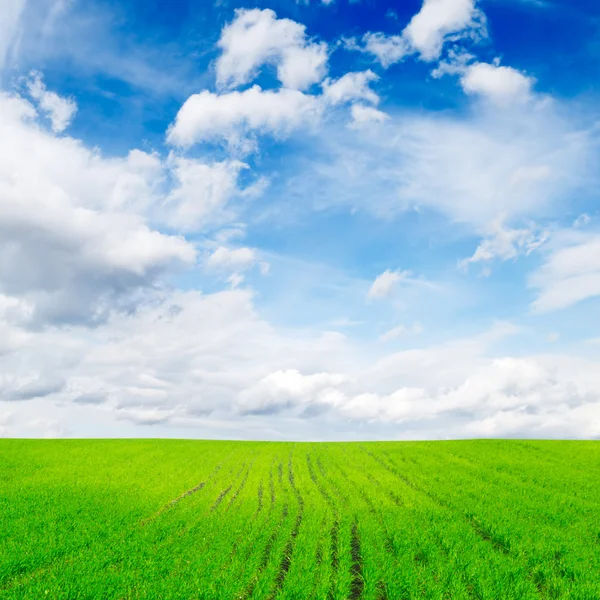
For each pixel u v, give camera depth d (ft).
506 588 43.68
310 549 54.08
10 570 44.96
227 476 119.75
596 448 158.92
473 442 177.58
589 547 60.39
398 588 43.37
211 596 40.19
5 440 179.22
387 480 111.14
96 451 154.20
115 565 49.11
